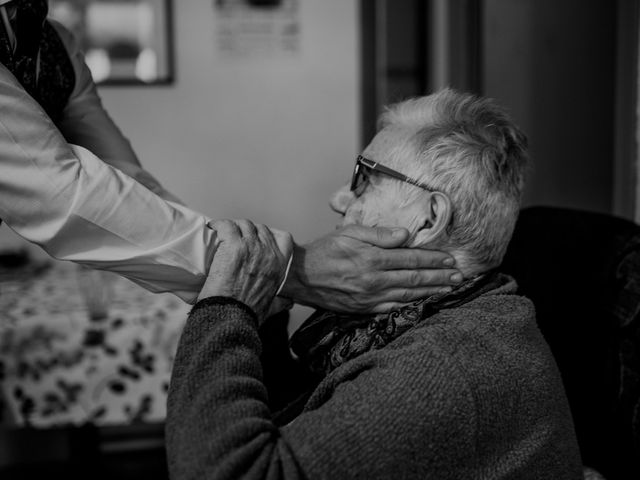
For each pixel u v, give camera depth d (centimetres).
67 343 208
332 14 335
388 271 106
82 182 101
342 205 114
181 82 331
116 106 328
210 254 106
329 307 112
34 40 118
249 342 96
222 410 87
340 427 84
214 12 329
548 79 260
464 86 303
